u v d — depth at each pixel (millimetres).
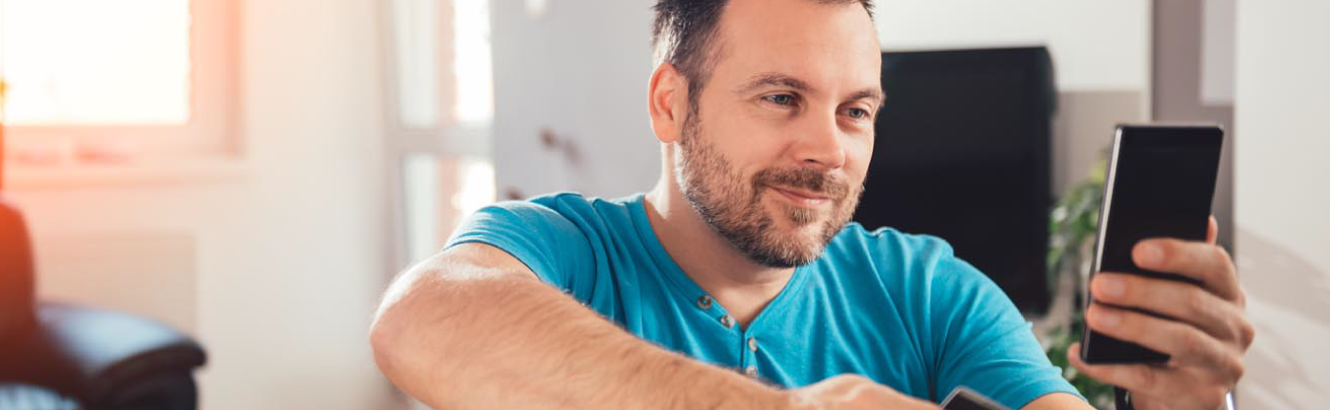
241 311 3178
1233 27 1988
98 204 2883
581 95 2691
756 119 896
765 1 895
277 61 3225
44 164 2805
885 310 1059
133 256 2912
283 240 3264
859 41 902
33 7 2900
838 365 1016
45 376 2268
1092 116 2162
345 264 3416
